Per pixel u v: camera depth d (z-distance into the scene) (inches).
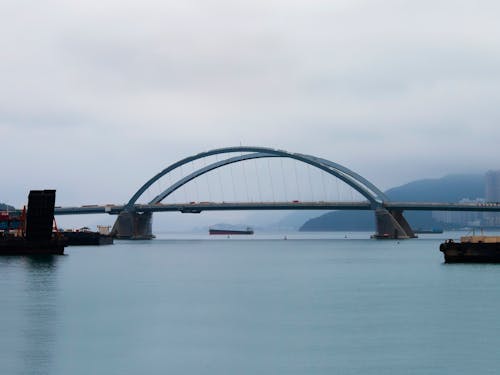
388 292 3358.8
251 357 1942.7
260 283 3939.5
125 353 1988.2
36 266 5241.1
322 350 2016.5
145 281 4074.8
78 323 2447.1
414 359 1905.8
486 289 3403.1
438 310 2719.0
